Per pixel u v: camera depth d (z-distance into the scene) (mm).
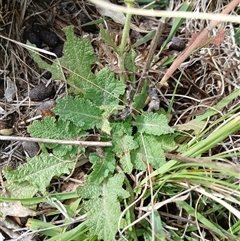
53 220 297
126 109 303
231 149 301
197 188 282
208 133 307
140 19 358
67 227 294
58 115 307
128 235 284
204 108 320
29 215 292
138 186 292
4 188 295
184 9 339
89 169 309
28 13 351
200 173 281
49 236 294
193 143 300
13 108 324
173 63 302
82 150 300
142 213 291
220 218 297
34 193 294
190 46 287
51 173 298
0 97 329
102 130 298
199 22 352
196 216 281
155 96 310
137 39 352
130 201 291
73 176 308
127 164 294
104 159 297
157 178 292
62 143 293
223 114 312
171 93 329
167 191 293
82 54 305
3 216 291
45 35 346
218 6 351
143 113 304
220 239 287
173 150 300
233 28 343
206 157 290
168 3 359
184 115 321
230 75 331
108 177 296
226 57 336
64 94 323
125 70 308
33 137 297
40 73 339
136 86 315
